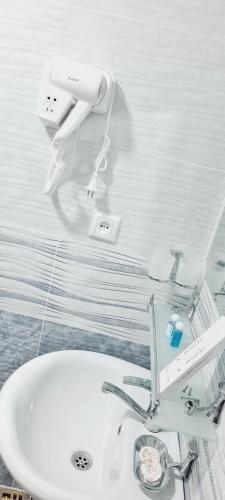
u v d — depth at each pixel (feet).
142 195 3.78
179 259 3.84
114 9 3.28
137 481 2.70
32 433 3.17
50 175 3.76
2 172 3.87
